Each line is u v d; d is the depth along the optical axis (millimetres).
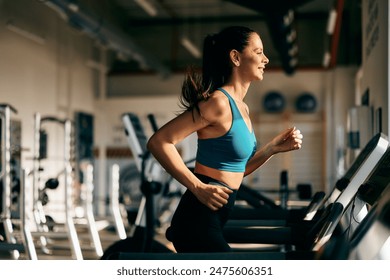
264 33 18406
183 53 18828
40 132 8781
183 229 2355
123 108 17828
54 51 14711
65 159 8445
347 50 17641
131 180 16953
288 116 18031
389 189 1768
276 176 18016
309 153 17984
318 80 18031
